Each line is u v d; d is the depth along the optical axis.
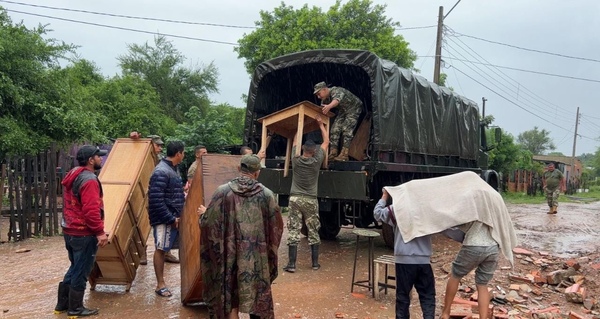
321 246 8.84
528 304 5.91
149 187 5.47
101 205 4.89
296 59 8.05
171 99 33.34
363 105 8.97
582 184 50.34
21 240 9.16
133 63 33.28
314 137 9.15
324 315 5.13
